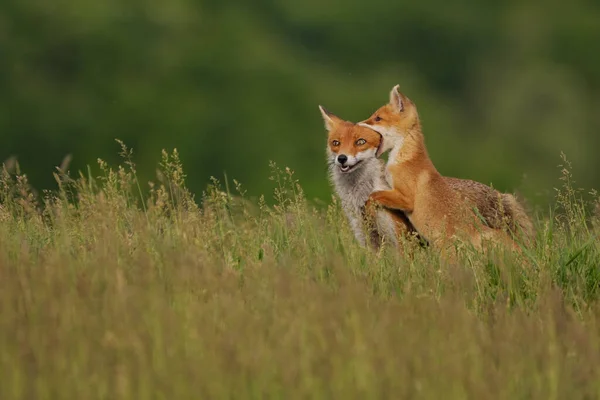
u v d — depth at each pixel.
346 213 12.97
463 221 12.02
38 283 8.20
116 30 50.19
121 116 47.88
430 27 56.09
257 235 11.11
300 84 50.56
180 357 7.05
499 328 7.97
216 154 47.31
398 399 6.61
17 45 48.91
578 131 51.44
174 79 49.56
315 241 10.79
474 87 55.69
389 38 56.56
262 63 50.53
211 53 50.66
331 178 14.06
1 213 11.27
